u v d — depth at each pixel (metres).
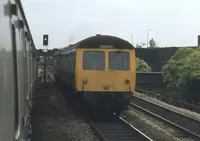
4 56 3.05
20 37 5.72
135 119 16.73
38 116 16.84
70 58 19.67
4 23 3.16
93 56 16.45
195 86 24.41
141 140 12.02
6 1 3.38
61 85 31.95
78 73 16.28
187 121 16.30
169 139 12.31
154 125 15.01
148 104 23.05
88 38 16.45
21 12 6.92
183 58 27.81
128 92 16.53
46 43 31.30
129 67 16.53
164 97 25.98
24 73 6.91
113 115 17.17
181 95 25.59
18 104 4.33
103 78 16.34
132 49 16.67
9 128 3.30
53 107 20.00
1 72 2.88
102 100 16.48
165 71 28.66
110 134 12.97
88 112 17.61
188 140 12.20
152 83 34.25
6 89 3.14
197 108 20.59
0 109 2.82
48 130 13.57
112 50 16.47
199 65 24.80
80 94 16.89
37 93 28.16
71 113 17.98
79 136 12.67
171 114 18.50
